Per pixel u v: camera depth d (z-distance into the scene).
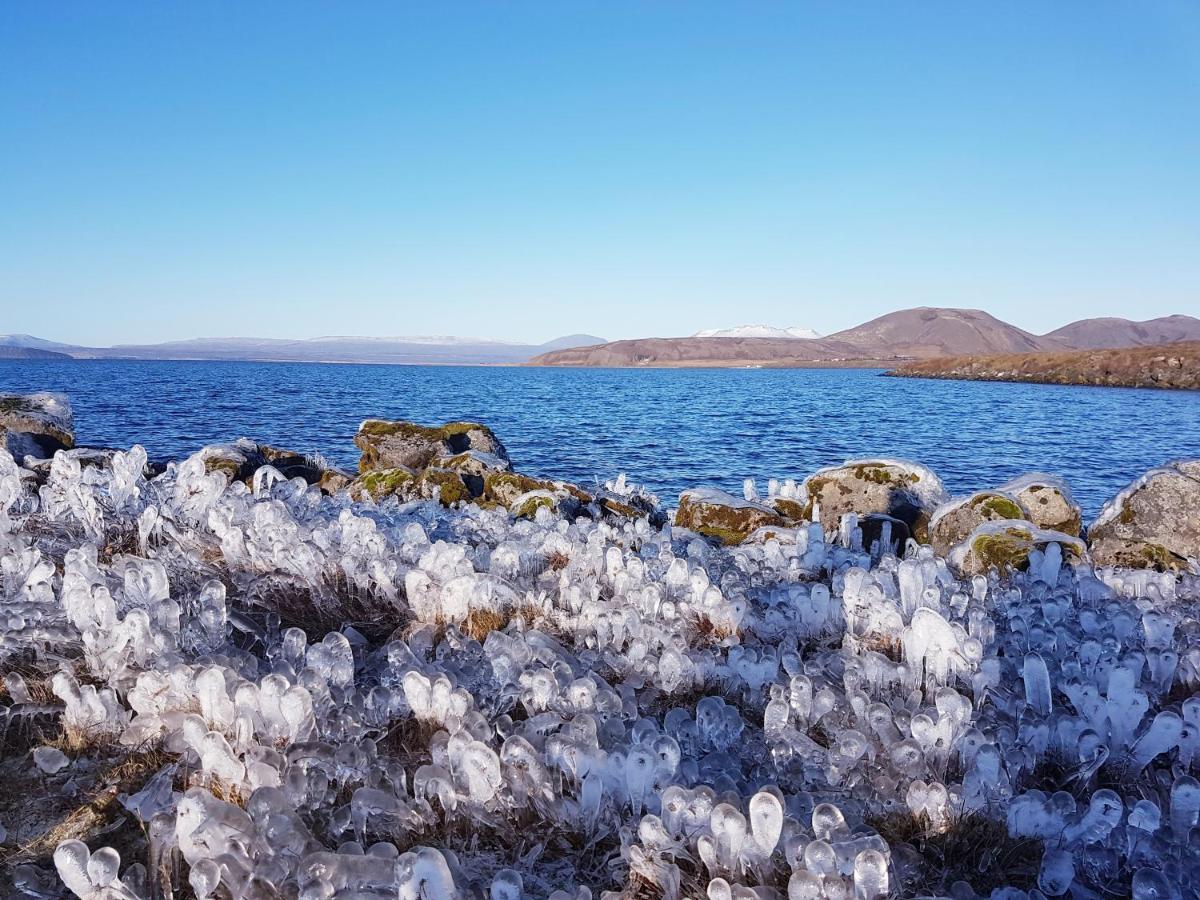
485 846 2.79
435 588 4.72
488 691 3.68
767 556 6.63
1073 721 3.37
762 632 4.84
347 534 5.79
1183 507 7.98
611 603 5.03
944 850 2.79
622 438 33.12
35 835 2.77
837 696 3.66
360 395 65.56
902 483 10.47
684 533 8.73
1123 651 4.42
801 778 3.22
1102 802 2.72
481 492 11.44
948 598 5.32
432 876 2.20
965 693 3.96
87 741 3.30
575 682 3.50
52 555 5.76
